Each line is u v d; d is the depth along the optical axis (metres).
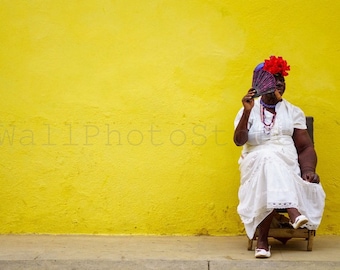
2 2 5.89
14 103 5.89
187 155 5.87
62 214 5.90
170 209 5.88
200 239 5.74
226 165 5.86
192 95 5.87
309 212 5.18
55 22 5.89
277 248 5.41
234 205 5.86
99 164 5.89
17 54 5.89
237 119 5.43
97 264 5.01
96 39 5.88
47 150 5.90
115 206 5.89
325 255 5.17
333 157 5.85
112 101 5.88
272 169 5.03
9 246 5.50
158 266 4.98
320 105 5.85
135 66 5.88
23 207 5.91
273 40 5.86
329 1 5.85
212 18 5.87
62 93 5.89
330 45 5.85
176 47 5.87
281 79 5.35
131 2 5.88
